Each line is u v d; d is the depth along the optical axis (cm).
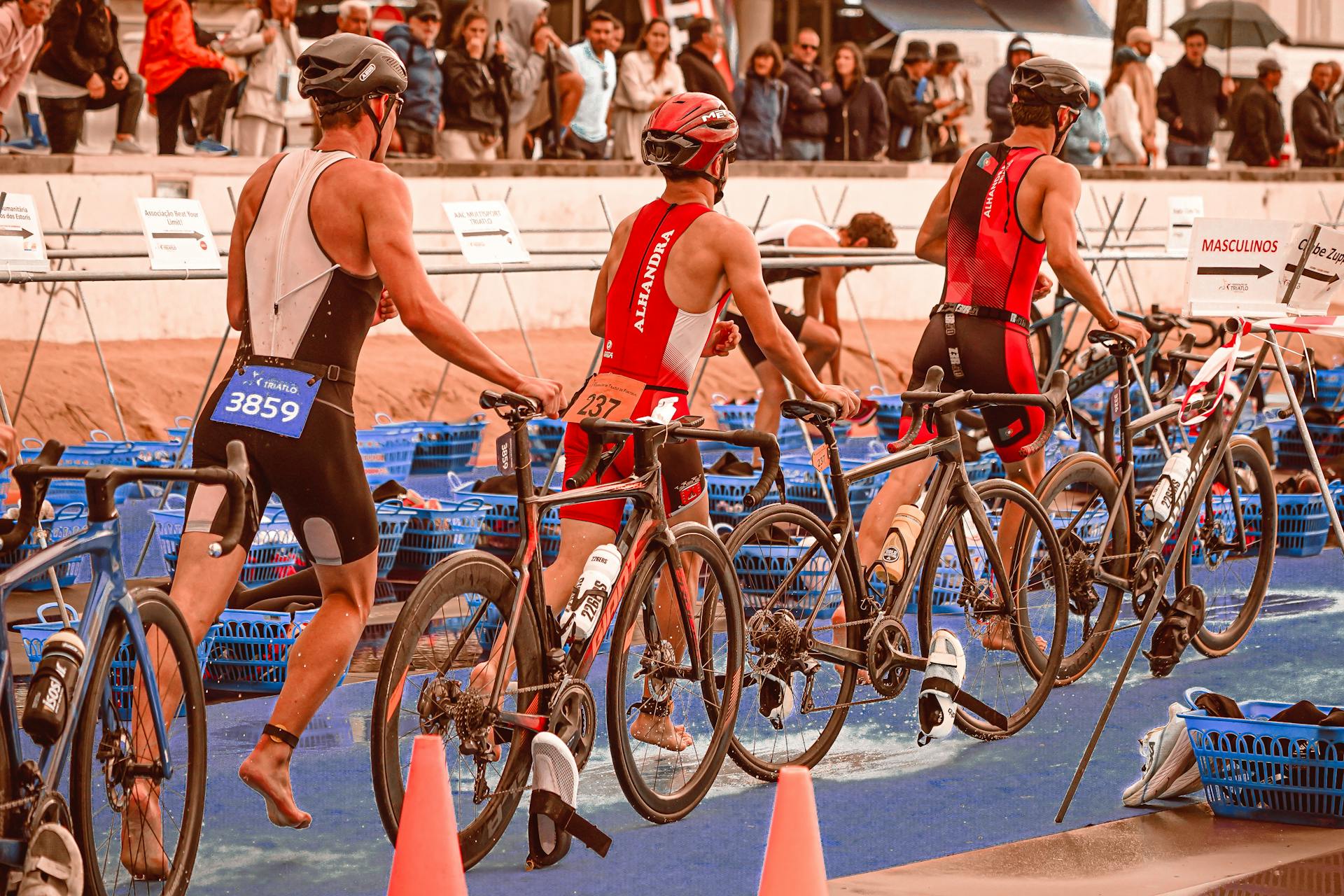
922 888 784
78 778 690
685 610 908
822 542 989
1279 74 4366
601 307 1017
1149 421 1216
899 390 3400
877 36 4278
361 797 934
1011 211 1194
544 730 827
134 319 2764
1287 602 1500
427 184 2981
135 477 706
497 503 1461
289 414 827
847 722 1106
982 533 1074
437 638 866
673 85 3319
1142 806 929
